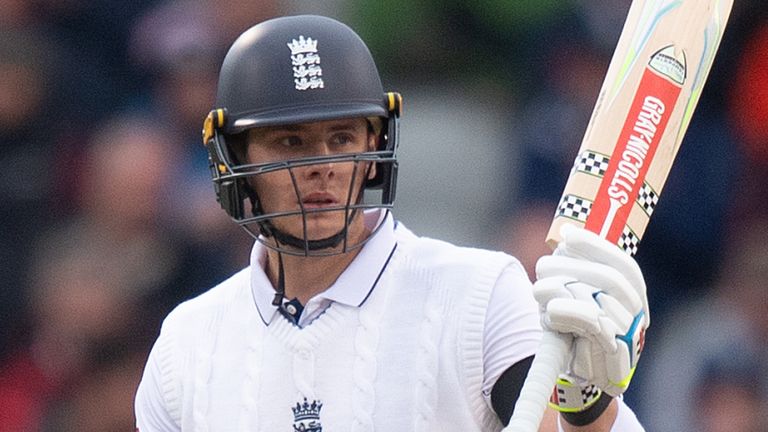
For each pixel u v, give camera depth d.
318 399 12.50
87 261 23.16
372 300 12.62
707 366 23.59
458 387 12.31
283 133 12.47
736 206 25.56
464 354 12.30
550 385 11.48
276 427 12.56
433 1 28.34
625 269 11.65
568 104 25.83
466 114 26.98
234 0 25.45
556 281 11.55
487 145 26.31
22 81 25.11
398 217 26.02
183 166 24.08
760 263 24.22
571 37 26.42
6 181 24.50
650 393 24.09
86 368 22.70
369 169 12.69
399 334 12.48
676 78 12.49
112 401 22.33
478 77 27.78
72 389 22.72
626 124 12.40
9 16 25.72
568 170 25.38
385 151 12.56
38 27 25.83
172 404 12.95
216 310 13.08
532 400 11.38
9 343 23.38
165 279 23.12
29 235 24.30
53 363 22.94
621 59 12.61
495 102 27.30
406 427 12.30
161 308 23.02
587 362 11.62
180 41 24.86
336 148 12.52
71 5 26.02
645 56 12.52
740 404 23.25
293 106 12.39
